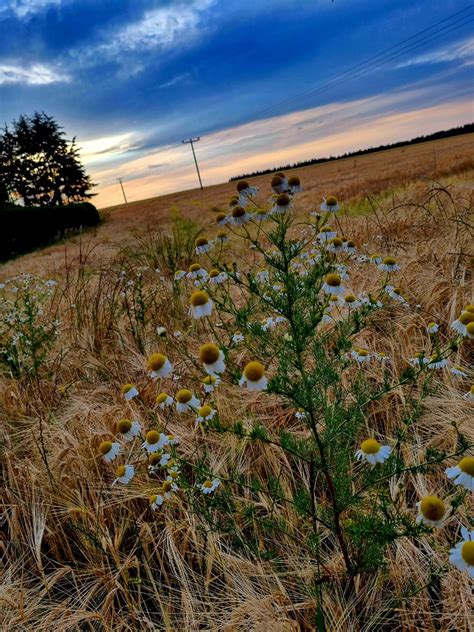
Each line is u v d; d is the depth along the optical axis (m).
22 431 2.65
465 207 5.56
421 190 8.61
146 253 6.68
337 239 1.92
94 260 9.45
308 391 1.34
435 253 4.10
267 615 1.43
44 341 3.58
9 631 1.57
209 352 1.26
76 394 3.08
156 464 1.82
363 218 7.02
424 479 1.85
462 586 1.38
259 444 2.20
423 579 1.46
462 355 2.75
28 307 3.56
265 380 1.26
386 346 2.90
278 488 1.76
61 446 2.40
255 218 1.60
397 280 3.69
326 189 22.78
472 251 4.01
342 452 1.57
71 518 1.96
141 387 2.87
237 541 1.72
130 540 1.92
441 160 24.84
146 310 4.12
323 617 1.32
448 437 2.04
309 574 1.57
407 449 1.98
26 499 2.07
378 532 1.28
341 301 2.20
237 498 1.88
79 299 4.55
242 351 2.79
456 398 2.29
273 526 1.61
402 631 1.41
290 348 1.44
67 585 1.80
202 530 1.77
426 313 3.17
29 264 13.30
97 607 1.66
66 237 25.19
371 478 1.51
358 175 30.95
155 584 1.68
